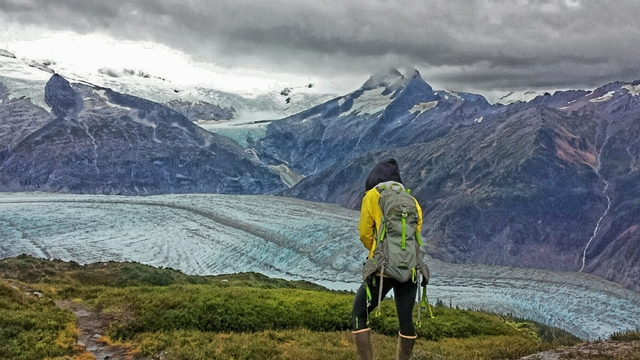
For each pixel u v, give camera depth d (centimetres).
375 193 792
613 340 1504
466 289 12738
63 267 4612
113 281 4403
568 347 1429
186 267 12938
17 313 1525
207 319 1762
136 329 1609
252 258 13775
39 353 1238
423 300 753
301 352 1273
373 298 771
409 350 782
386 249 746
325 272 13075
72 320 1588
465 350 1650
